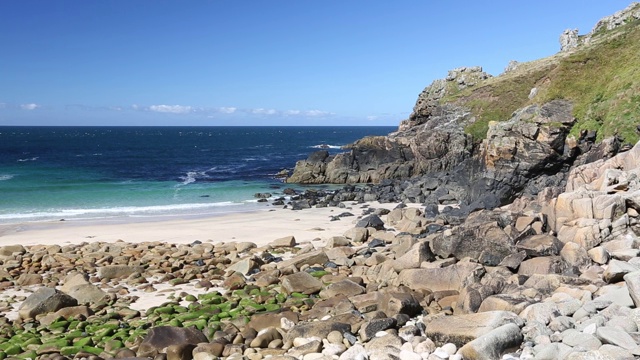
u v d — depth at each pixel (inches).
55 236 1322.6
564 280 623.5
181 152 4933.6
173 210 1787.6
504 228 869.8
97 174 2881.4
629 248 729.0
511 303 549.0
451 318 514.9
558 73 2047.2
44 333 618.2
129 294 794.2
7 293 818.8
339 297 703.1
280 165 3614.7
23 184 2348.7
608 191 919.0
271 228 1414.9
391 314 609.3
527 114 1923.0
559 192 1237.7
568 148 1732.3
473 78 3095.5
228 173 3075.8
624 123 1646.2
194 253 1080.2
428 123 2866.6
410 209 1402.6
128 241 1256.2
